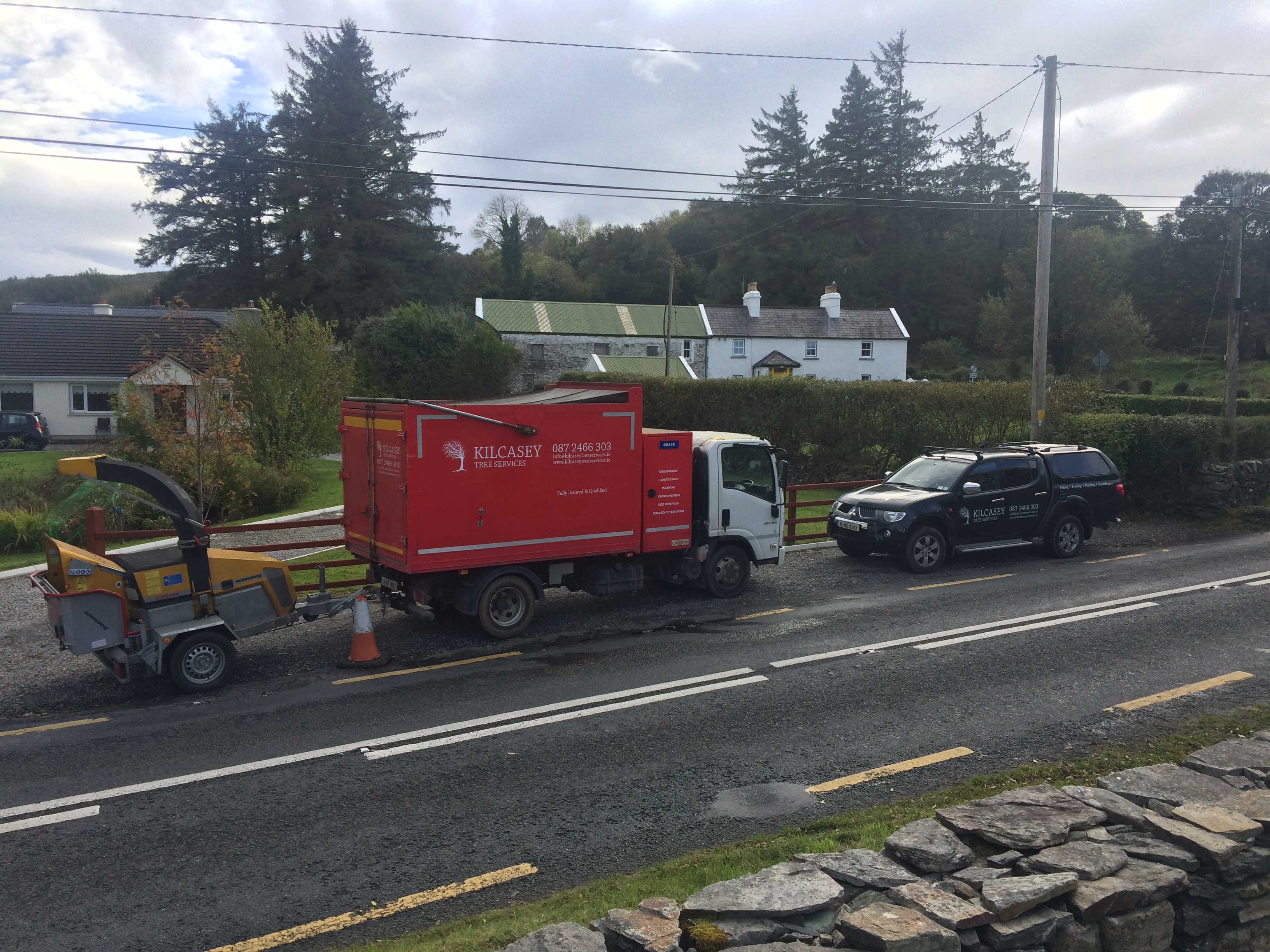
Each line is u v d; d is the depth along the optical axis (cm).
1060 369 6150
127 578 814
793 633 1024
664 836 549
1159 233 7625
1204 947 446
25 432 3575
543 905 464
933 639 991
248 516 1930
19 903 481
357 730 732
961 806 496
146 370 2589
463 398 4444
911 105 6744
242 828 566
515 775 643
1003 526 1434
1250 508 1933
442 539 942
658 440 1082
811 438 2341
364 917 466
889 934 371
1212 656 905
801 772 641
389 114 5716
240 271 5759
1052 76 1891
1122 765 633
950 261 6988
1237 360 2356
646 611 1130
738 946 377
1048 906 412
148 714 777
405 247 5672
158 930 456
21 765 668
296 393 2391
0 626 1068
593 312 5559
